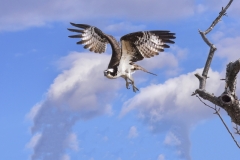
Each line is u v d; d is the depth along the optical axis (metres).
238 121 7.73
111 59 12.52
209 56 8.12
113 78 12.23
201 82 8.04
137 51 12.27
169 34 12.15
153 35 12.18
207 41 8.22
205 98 7.92
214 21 8.46
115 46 12.68
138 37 12.08
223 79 7.79
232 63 7.56
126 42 12.03
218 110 7.69
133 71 12.52
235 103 7.58
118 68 12.24
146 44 12.18
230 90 7.74
